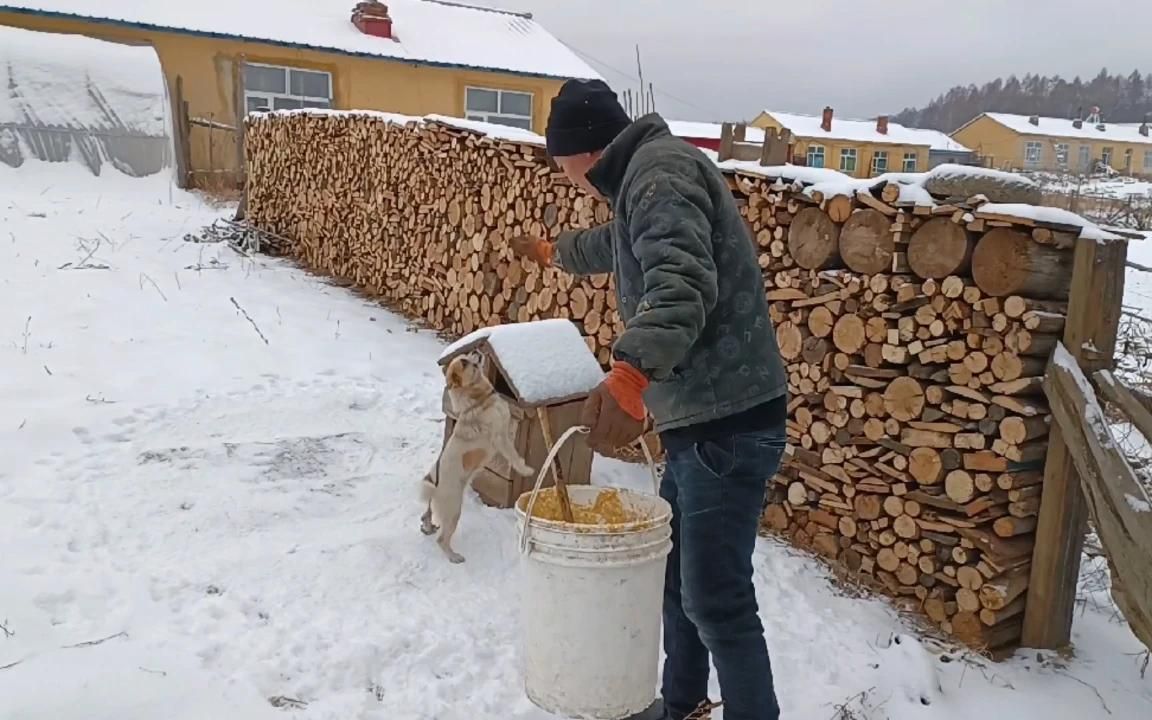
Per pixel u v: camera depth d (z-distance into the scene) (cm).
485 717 285
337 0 2252
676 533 272
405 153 804
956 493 365
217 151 1775
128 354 609
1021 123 4759
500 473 429
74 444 466
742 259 235
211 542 379
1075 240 339
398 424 536
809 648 341
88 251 905
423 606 345
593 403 201
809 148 3594
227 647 306
